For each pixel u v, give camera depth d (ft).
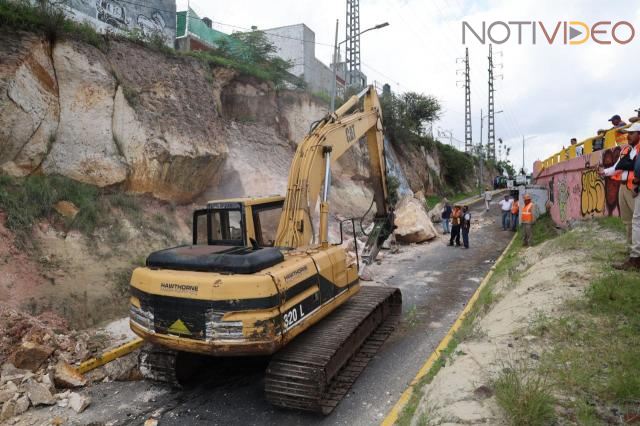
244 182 52.31
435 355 22.29
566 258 26.13
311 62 96.02
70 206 33.19
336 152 26.22
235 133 55.52
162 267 18.99
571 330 16.16
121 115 39.11
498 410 11.83
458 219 54.39
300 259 19.63
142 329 18.30
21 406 18.13
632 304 17.08
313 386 16.66
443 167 147.23
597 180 38.75
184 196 44.57
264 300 16.37
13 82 31.17
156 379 20.20
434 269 42.91
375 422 17.01
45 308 25.95
